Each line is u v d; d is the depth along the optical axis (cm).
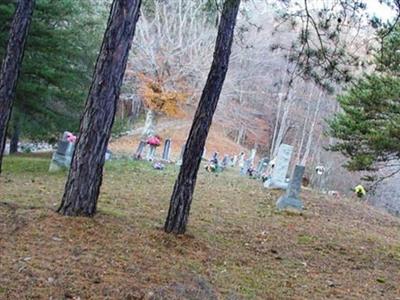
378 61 923
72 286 408
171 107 2544
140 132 2812
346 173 3095
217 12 642
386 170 2217
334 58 670
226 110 3103
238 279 542
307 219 1076
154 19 2450
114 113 627
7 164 1247
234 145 3350
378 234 1077
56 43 1418
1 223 550
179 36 2467
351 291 586
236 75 2745
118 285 429
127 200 926
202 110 639
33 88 1380
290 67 978
